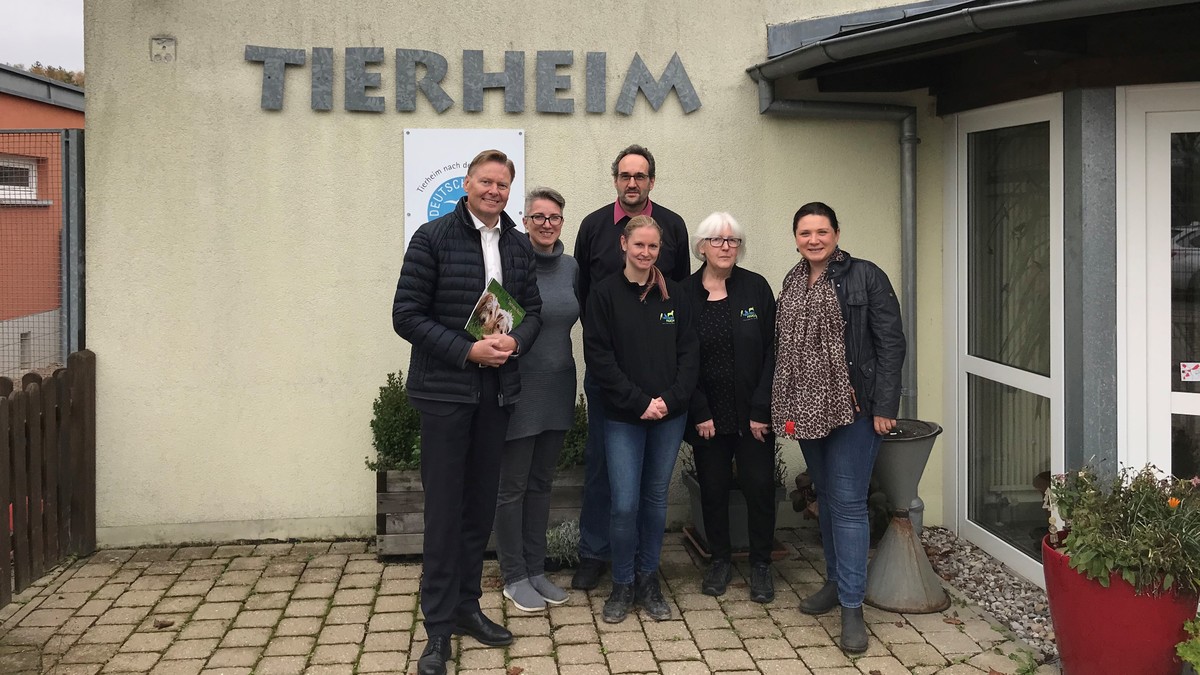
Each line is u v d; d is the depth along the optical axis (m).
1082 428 3.99
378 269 4.96
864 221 5.21
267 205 4.88
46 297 4.84
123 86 4.75
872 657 3.70
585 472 4.56
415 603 4.18
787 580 4.50
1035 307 4.42
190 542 4.95
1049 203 4.25
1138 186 3.90
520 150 4.99
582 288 4.36
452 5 4.92
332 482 5.02
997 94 4.50
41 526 4.31
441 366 3.48
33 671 3.51
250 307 4.90
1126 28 3.82
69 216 4.82
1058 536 3.64
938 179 5.18
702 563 4.66
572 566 4.63
